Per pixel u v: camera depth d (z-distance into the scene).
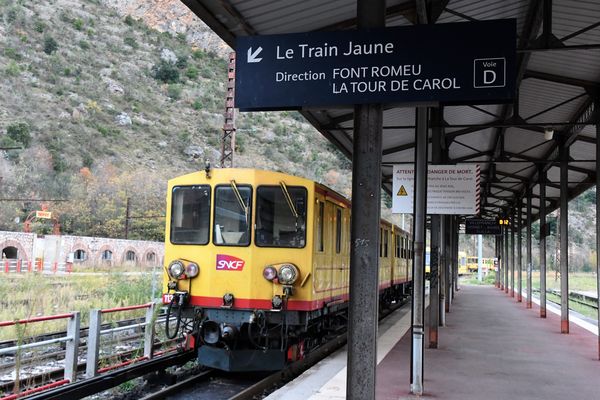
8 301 17.42
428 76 4.39
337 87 4.53
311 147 98.62
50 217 55.38
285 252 8.83
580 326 15.28
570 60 8.88
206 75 130.50
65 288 22.56
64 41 116.44
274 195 8.99
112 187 70.00
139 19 141.62
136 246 53.94
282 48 4.62
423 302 7.56
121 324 13.32
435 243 11.30
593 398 7.24
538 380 8.29
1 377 8.88
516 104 10.21
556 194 23.83
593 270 98.75
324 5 6.88
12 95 87.25
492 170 20.45
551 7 6.91
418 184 7.86
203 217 9.14
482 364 9.51
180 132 99.44
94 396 8.47
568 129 12.84
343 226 10.92
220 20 6.89
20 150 72.19
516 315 18.25
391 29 4.48
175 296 8.98
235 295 8.78
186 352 10.34
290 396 6.84
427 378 8.36
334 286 10.27
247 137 95.50
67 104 92.44
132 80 113.75
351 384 4.52
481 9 7.86
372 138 4.56
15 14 113.62
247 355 8.90
